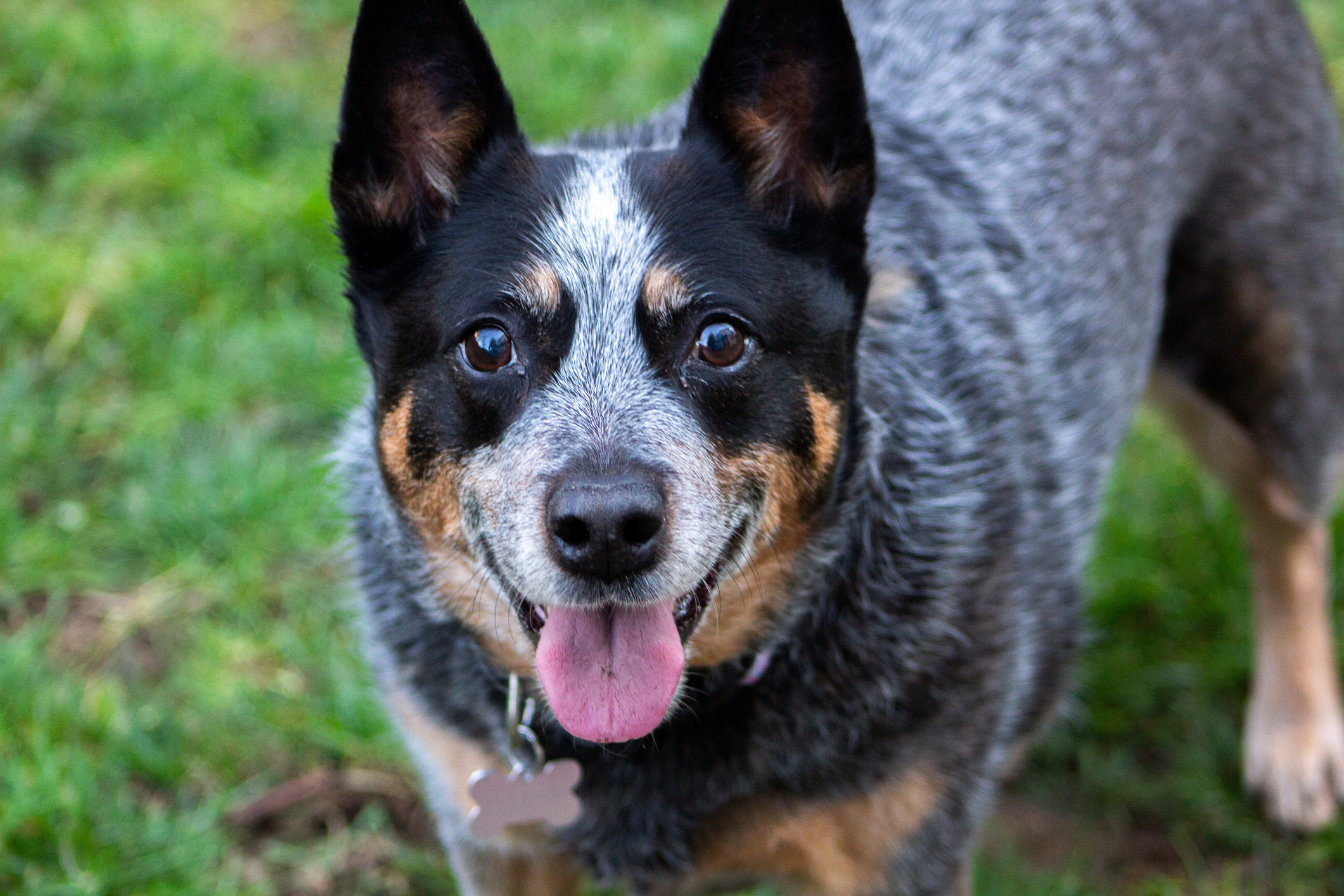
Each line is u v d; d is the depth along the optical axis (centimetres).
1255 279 402
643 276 263
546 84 651
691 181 274
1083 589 377
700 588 270
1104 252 368
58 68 625
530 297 262
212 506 462
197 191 580
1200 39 395
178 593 447
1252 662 440
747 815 296
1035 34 387
